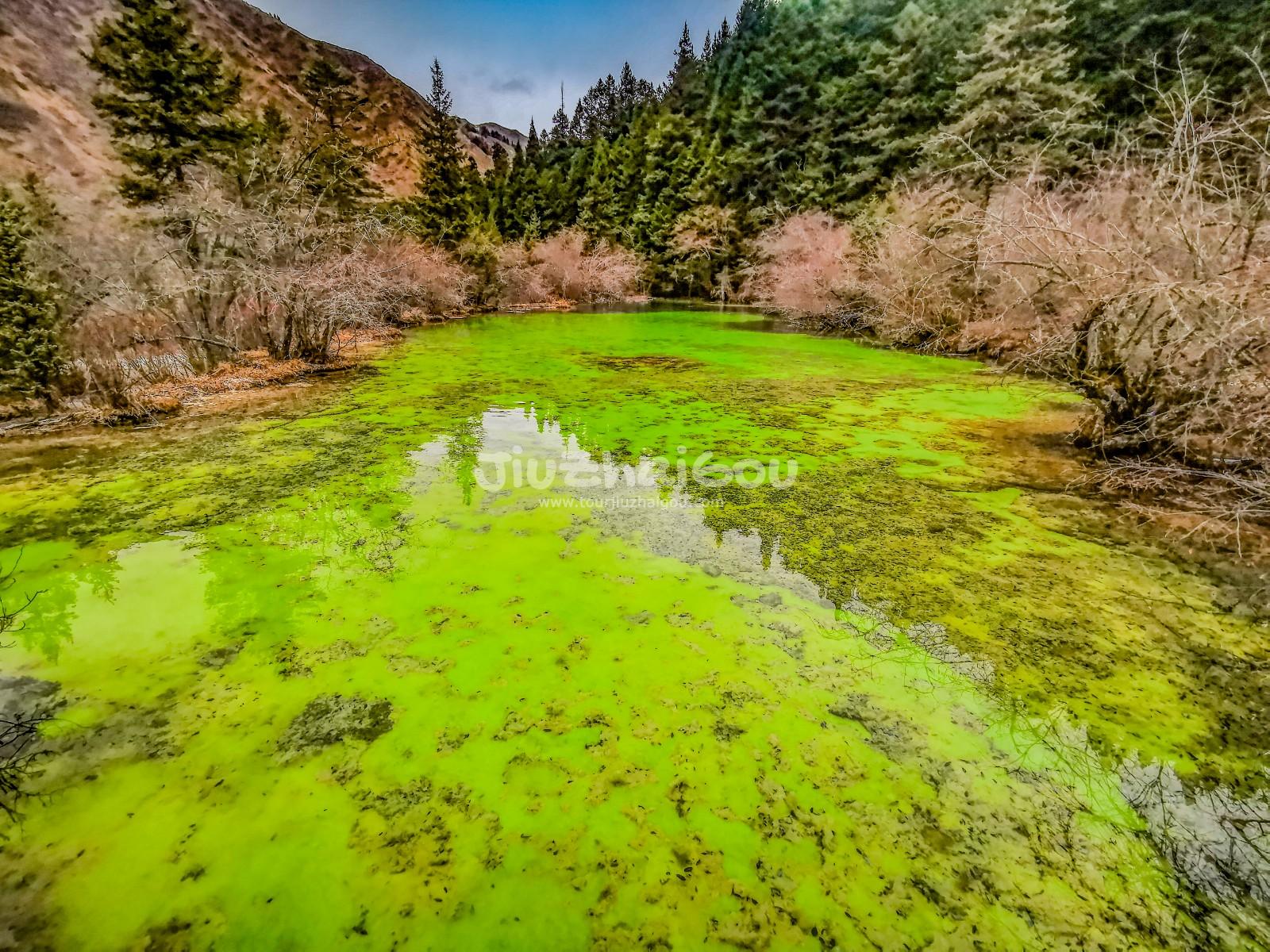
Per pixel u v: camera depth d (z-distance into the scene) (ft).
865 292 30.09
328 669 5.62
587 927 3.39
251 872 3.70
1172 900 3.57
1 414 13.97
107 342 16.14
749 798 4.25
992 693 5.33
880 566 7.64
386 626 6.31
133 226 21.20
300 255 22.06
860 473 11.07
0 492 9.73
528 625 6.35
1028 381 17.60
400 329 33.22
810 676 5.58
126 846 3.85
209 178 23.48
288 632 6.17
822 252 36.06
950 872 3.72
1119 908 3.52
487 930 3.37
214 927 3.39
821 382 19.44
